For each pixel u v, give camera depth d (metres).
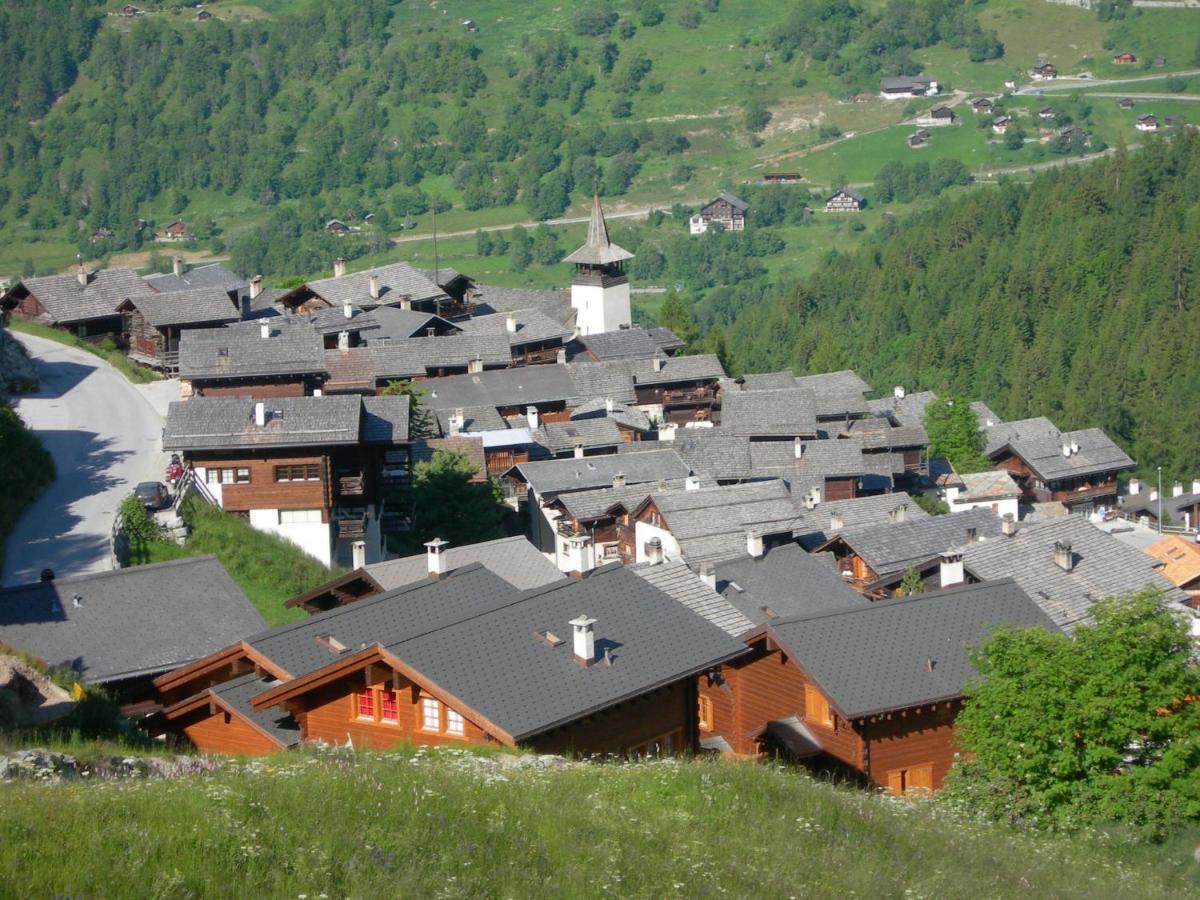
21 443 97.56
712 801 42.16
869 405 186.38
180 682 57.91
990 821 51.03
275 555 92.25
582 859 34.94
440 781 37.97
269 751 52.59
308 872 31.22
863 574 100.88
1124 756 54.78
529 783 39.91
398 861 32.66
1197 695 56.00
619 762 48.84
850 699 58.56
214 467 96.00
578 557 70.50
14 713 51.25
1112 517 180.25
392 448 101.69
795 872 38.00
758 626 62.56
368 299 177.38
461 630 51.16
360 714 51.47
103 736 51.88
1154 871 48.22
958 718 56.69
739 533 110.00
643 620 54.25
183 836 31.70
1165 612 55.84
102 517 90.75
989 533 102.56
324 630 55.34
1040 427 191.38
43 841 30.67
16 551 84.31
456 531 114.81
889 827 44.81
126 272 157.25
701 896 34.56
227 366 123.06
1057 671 54.00
